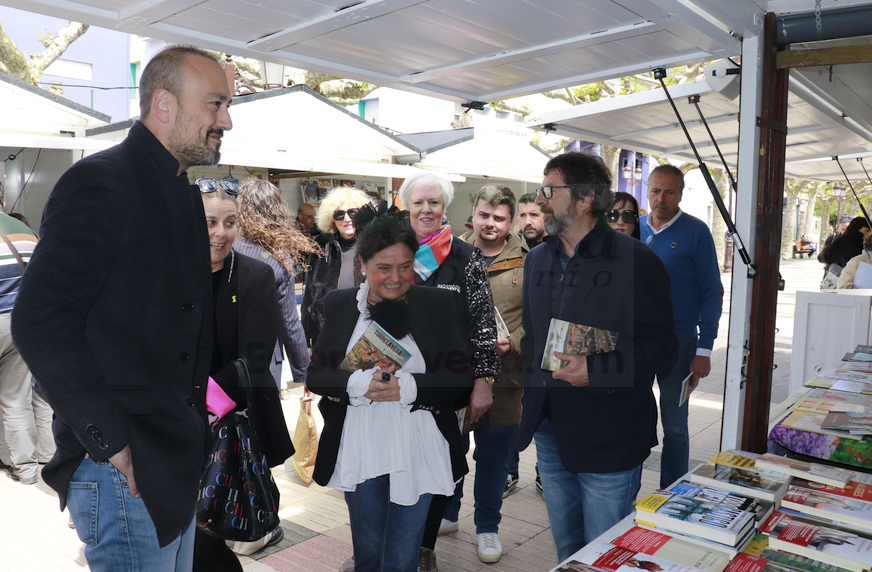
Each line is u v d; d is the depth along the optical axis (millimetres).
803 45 2205
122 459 1418
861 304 4277
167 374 1508
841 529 1657
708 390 6301
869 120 3871
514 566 2865
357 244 1739
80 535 1522
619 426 1892
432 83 2768
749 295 2217
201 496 1952
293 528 3258
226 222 2023
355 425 1884
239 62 10398
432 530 2676
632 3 1717
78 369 1334
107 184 1401
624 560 1507
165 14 1883
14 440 3834
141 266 1464
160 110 1529
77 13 1884
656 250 3383
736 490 1862
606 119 4000
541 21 1947
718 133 4438
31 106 6793
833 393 2781
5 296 3617
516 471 3771
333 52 2312
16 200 7887
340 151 8273
